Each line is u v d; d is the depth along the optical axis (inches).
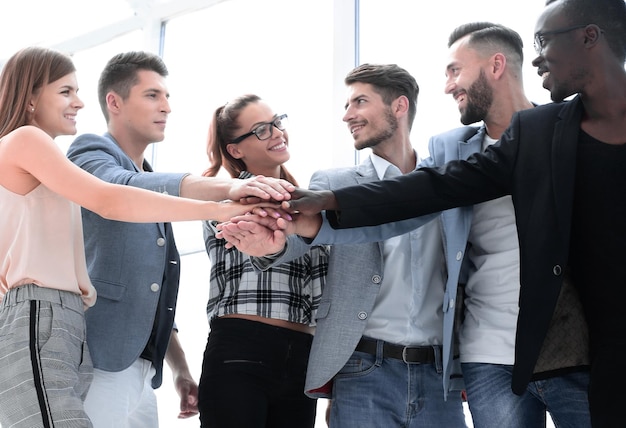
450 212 85.7
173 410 133.4
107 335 89.3
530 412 77.8
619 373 67.1
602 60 73.2
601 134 72.8
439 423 87.9
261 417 87.4
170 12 160.9
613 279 69.1
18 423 72.4
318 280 95.0
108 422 87.7
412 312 88.5
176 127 154.8
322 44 140.7
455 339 87.2
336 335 86.6
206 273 139.4
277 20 147.4
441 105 123.3
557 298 71.1
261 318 90.7
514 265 81.5
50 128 87.0
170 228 100.0
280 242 81.7
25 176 80.1
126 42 170.1
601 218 70.4
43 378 72.9
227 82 150.6
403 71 101.3
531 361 71.2
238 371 87.8
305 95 139.4
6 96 85.4
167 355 107.1
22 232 79.0
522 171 76.4
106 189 79.9
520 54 94.7
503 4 121.3
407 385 87.1
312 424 92.9
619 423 66.2
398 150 99.7
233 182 88.5
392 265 90.5
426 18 129.0
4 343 74.6
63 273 79.2
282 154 103.4
